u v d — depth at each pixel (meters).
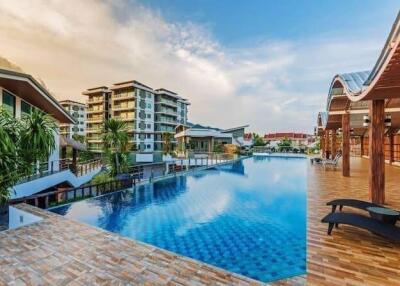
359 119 13.45
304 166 22.33
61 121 17.20
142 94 42.31
